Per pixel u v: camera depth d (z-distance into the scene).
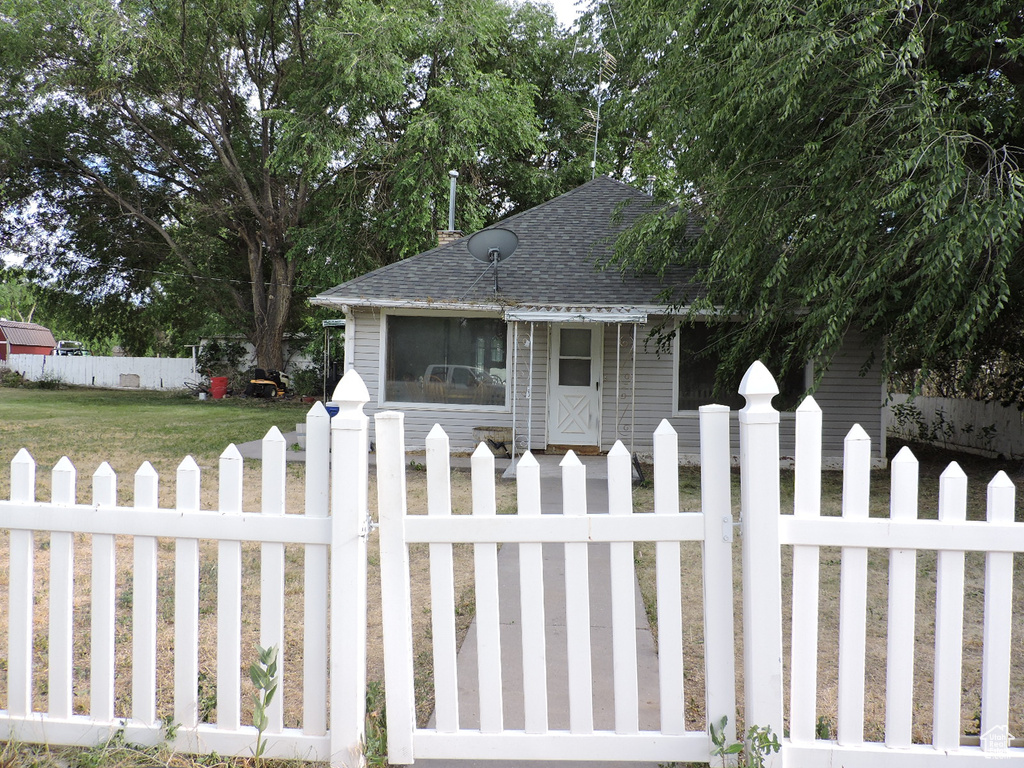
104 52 21.61
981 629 4.38
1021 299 8.69
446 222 21.78
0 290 58.31
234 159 25.69
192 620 2.58
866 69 6.76
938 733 2.41
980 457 13.20
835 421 11.70
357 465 2.46
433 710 3.04
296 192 26.12
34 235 28.12
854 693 2.41
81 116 25.33
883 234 7.79
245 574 5.37
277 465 2.53
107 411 21.03
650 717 2.98
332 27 20.75
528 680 2.50
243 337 30.62
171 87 23.89
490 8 23.25
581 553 2.47
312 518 2.50
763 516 2.37
